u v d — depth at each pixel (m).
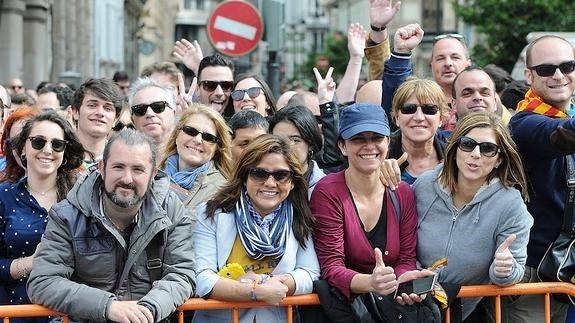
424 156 7.20
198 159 7.08
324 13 89.31
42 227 6.45
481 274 6.14
